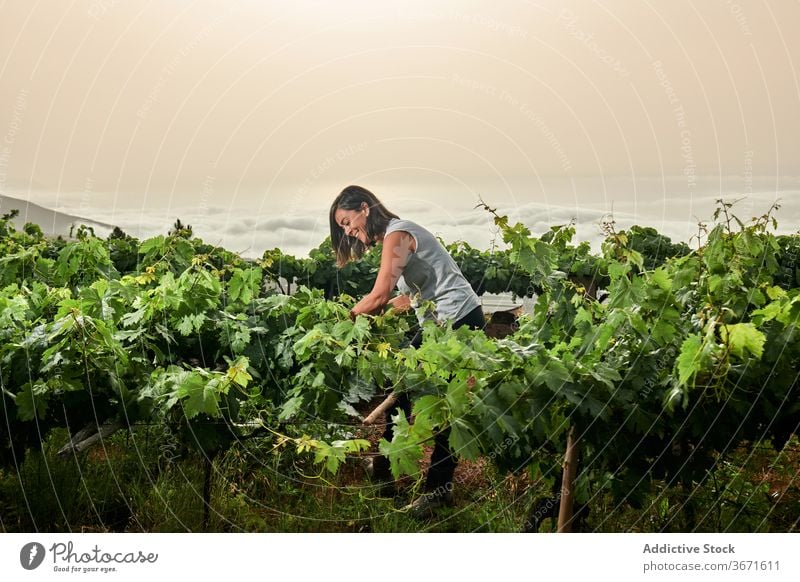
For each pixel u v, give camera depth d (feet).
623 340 9.93
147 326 12.26
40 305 12.32
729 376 8.97
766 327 9.87
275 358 13.03
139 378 10.06
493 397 8.29
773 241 13.02
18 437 9.88
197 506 11.44
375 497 12.28
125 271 24.49
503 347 8.84
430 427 8.62
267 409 12.35
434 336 10.62
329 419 11.42
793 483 12.87
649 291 9.98
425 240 14.60
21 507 11.22
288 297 13.78
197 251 20.57
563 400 8.80
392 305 15.26
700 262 12.32
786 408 9.95
